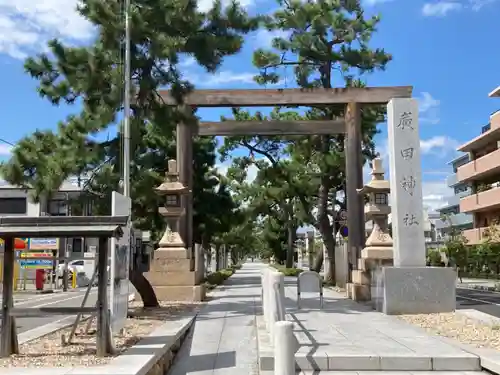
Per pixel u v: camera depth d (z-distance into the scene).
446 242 46.16
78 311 8.45
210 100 20.36
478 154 50.25
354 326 11.91
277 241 65.62
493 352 8.78
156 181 20.75
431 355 8.59
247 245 86.62
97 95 15.28
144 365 7.62
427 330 11.29
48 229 8.15
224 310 15.81
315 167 31.47
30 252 30.31
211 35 15.38
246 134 21.50
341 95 20.64
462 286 33.41
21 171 16.03
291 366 6.98
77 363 7.79
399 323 12.39
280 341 7.03
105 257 8.54
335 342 9.82
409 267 14.26
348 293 19.75
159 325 12.17
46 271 34.06
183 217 19.75
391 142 15.34
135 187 18.98
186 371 9.26
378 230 18.03
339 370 8.46
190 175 20.31
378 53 25.36
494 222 42.88
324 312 14.69
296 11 25.64
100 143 16.91
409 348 9.19
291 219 41.53
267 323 11.08
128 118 14.48
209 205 31.84
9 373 7.08
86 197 17.94
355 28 25.03
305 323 12.41
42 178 16.02
